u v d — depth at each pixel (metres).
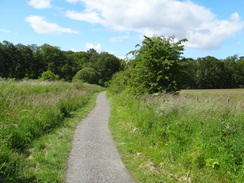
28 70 74.44
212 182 4.27
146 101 10.61
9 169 4.24
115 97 22.83
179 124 6.52
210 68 69.31
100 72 89.12
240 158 4.43
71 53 117.00
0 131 5.52
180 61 13.45
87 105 16.16
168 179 4.55
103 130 8.59
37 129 7.05
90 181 4.35
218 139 5.11
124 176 4.63
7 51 66.19
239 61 73.56
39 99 9.75
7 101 8.20
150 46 13.20
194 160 4.84
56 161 5.16
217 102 8.21
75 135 7.66
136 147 6.43
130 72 16.34
